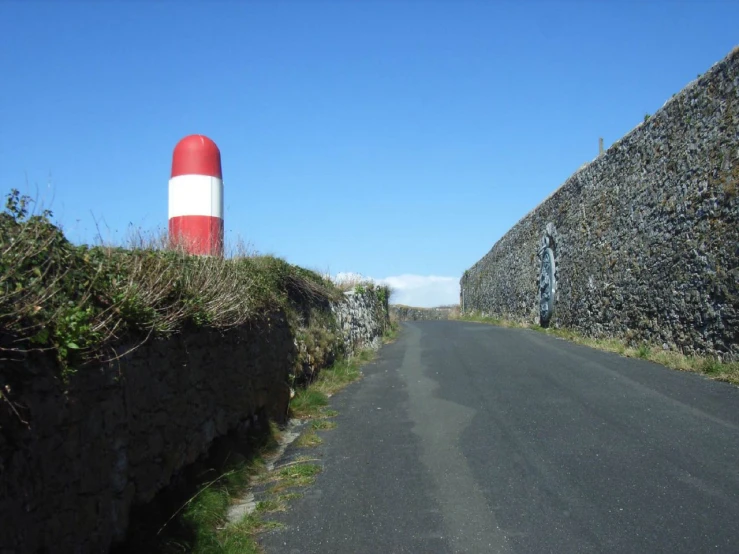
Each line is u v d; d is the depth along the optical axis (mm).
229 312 6746
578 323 18156
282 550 4781
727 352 10445
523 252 26406
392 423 8570
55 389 3658
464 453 6895
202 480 5730
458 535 4824
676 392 9109
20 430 3334
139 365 4734
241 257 9039
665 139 12898
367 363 14766
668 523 4785
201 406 5996
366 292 19641
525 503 5371
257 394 7852
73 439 3820
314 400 9961
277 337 9055
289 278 11195
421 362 14086
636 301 14062
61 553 3631
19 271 3711
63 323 3793
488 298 35656
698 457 6242
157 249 6219
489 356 14016
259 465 6926
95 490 4035
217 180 9359
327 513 5457
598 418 7945
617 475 5891
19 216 4164
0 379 3250
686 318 11797
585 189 17984
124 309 4555
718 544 4395
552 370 11625
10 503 3203
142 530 4504
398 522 5160
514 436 7402
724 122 10773
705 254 11141
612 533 4676
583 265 17859
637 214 14172
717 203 10852
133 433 4574
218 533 5070
